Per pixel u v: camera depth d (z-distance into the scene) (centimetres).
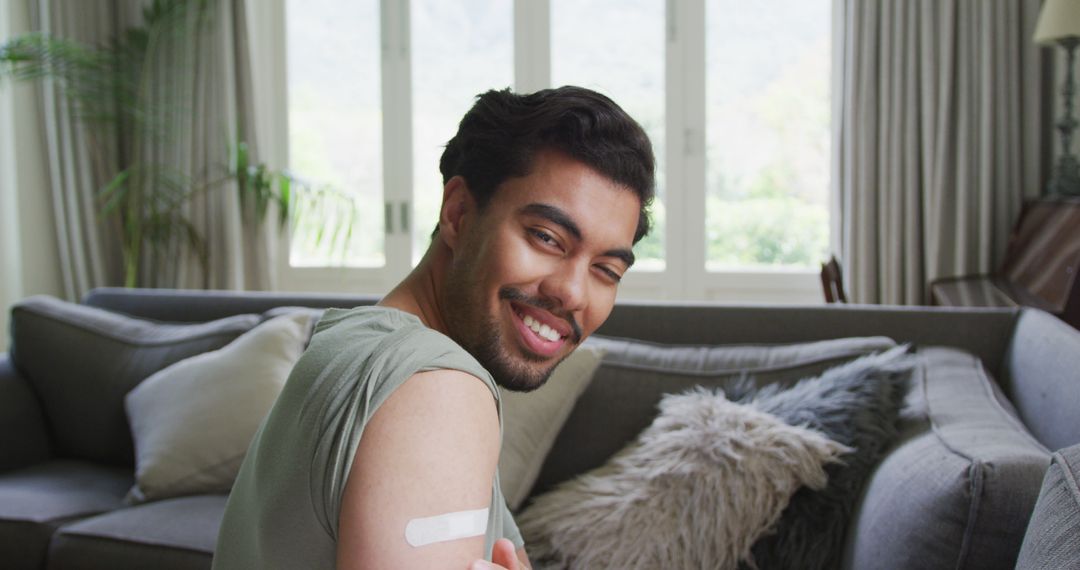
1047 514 86
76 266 486
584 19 484
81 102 478
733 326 232
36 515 211
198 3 480
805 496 165
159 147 493
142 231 488
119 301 293
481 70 498
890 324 225
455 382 57
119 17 497
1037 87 413
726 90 473
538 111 67
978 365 203
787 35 466
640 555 165
